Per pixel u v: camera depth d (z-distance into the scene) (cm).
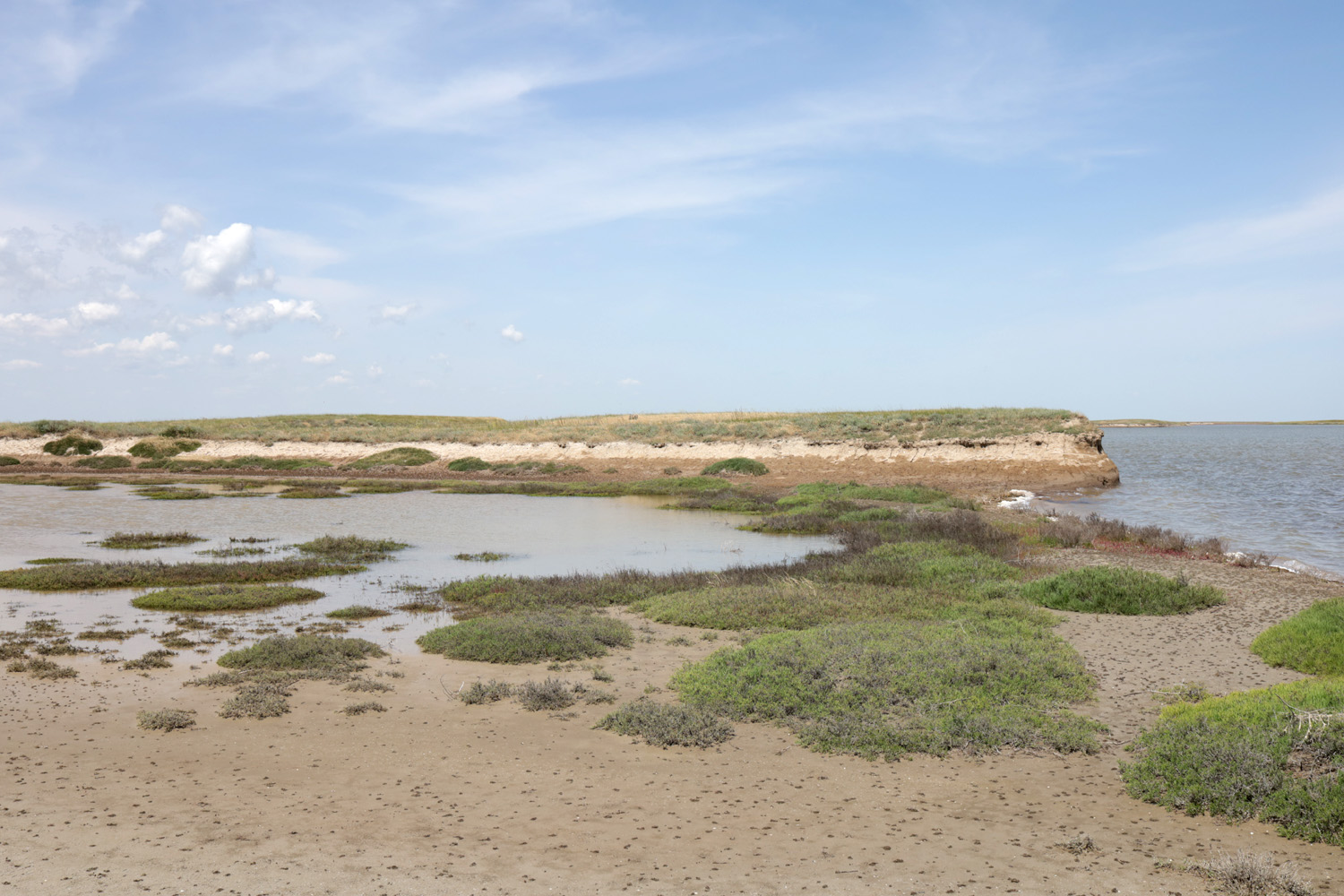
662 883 592
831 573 2000
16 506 3859
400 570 2241
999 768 834
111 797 767
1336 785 686
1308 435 18788
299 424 8319
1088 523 2814
